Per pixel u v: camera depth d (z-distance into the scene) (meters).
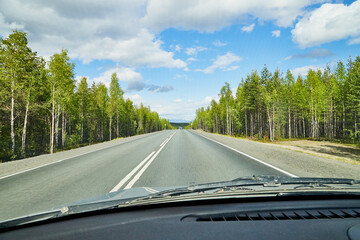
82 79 40.69
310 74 45.03
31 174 5.93
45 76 23.30
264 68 39.56
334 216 1.49
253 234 1.21
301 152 9.10
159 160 8.14
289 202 1.83
